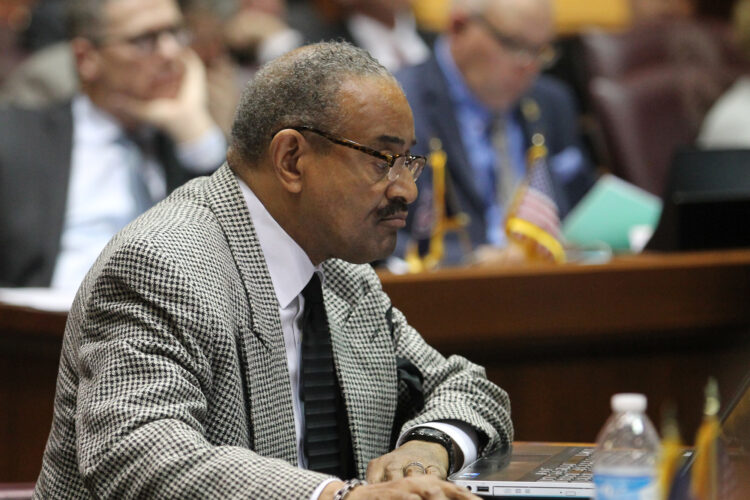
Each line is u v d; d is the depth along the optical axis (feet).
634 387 33.63
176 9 42.78
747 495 16.49
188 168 42.29
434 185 40.63
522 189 39.14
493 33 45.21
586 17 66.49
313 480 17.25
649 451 15.96
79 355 19.20
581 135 51.57
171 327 18.84
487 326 32.07
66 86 47.11
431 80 46.06
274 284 21.21
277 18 58.85
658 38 53.52
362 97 20.40
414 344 24.20
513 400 32.89
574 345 33.01
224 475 17.38
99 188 40.73
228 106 47.21
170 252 19.33
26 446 31.22
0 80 52.75
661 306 33.22
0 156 39.34
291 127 20.61
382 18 58.90
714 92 53.11
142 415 17.88
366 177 20.43
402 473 20.04
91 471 17.69
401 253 41.98
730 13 66.13
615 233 40.37
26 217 39.22
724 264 33.63
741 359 33.94
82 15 40.81
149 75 41.29
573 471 19.51
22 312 30.09
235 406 19.42
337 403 21.72
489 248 40.11
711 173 36.99
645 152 50.49
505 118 47.85
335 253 21.40
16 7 59.36
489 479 18.75
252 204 21.21
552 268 32.48
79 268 39.70
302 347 21.56
